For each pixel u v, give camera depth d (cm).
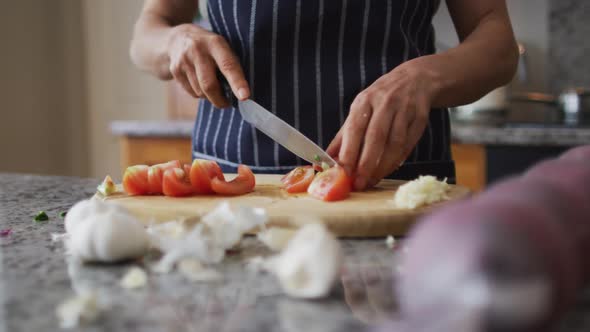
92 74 320
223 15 117
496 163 188
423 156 116
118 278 55
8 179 131
